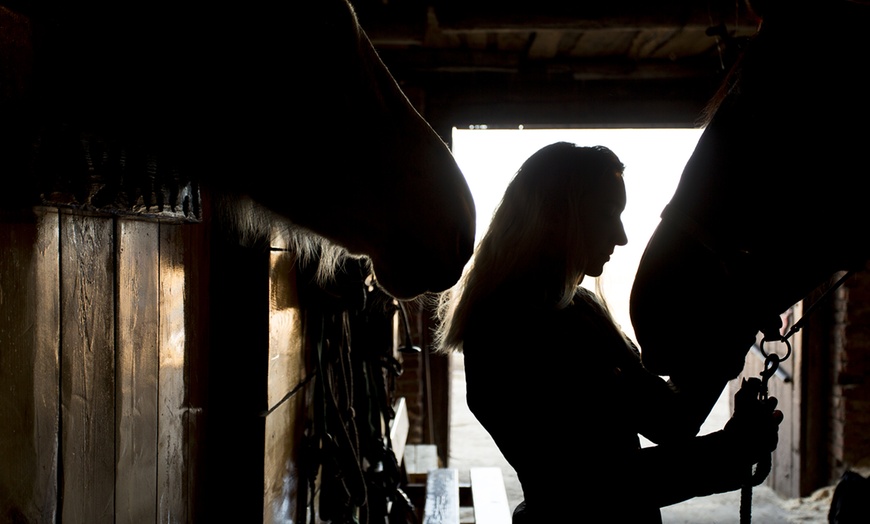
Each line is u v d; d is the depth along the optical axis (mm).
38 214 620
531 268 1062
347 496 1412
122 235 793
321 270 1389
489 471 2660
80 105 622
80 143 639
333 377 1484
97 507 733
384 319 1783
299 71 769
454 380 8258
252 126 749
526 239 1062
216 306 1126
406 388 4320
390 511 2061
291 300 1327
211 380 1112
